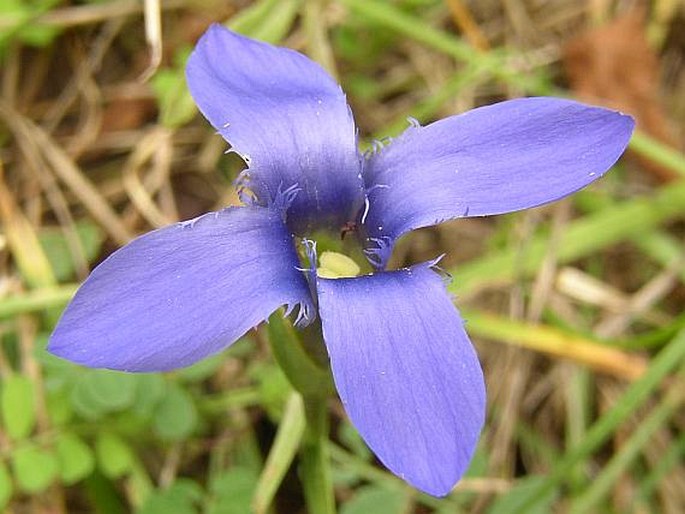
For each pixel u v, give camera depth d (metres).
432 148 0.08
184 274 0.07
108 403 0.10
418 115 0.13
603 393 0.12
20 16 0.12
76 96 0.13
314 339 0.08
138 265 0.07
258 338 0.12
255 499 0.10
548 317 0.13
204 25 0.13
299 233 0.08
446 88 0.13
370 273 0.08
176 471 0.11
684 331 0.11
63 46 0.13
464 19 0.14
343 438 0.11
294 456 0.12
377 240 0.08
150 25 0.11
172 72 0.13
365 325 0.07
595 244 0.13
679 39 0.14
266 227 0.07
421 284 0.07
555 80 0.14
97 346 0.06
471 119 0.08
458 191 0.07
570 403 0.12
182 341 0.06
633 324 0.13
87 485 0.11
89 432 0.10
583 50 0.14
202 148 0.13
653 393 0.12
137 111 0.13
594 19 0.14
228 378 0.12
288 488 0.12
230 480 0.10
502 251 0.13
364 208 0.08
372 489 0.10
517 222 0.13
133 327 0.06
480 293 0.13
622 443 0.12
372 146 0.08
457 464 0.06
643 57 0.14
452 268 0.13
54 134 0.13
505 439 0.12
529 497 0.10
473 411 0.06
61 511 0.11
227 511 0.10
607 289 0.13
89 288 0.06
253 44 0.08
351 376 0.07
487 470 0.12
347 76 0.14
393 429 0.06
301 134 0.08
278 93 0.08
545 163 0.07
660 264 0.13
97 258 0.12
